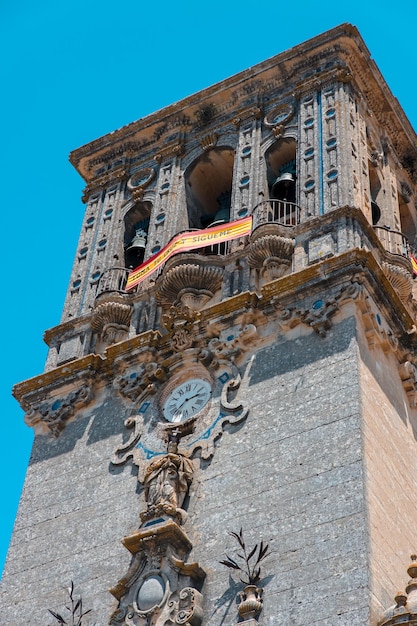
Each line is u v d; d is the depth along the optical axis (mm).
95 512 34656
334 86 43719
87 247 45156
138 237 44750
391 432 33906
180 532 31906
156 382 37312
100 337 40594
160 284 39812
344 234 37531
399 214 46344
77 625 32031
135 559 32125
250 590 29844
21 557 34844
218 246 40219
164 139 47312
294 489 31547
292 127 43562
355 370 33312
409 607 28078
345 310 34938
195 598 30453
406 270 39500
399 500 32438
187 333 37406
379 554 29672
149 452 35250
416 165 47938
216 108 46719
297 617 28797
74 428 37750
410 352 36875
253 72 45938
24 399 39219
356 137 42406
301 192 40344
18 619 33281
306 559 29828
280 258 38281
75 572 33438
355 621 27875
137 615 30875
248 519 31672
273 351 35500
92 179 47969
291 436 32875
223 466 33438
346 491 30625
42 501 36062
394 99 46719
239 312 36625
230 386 35375
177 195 44656
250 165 43188
